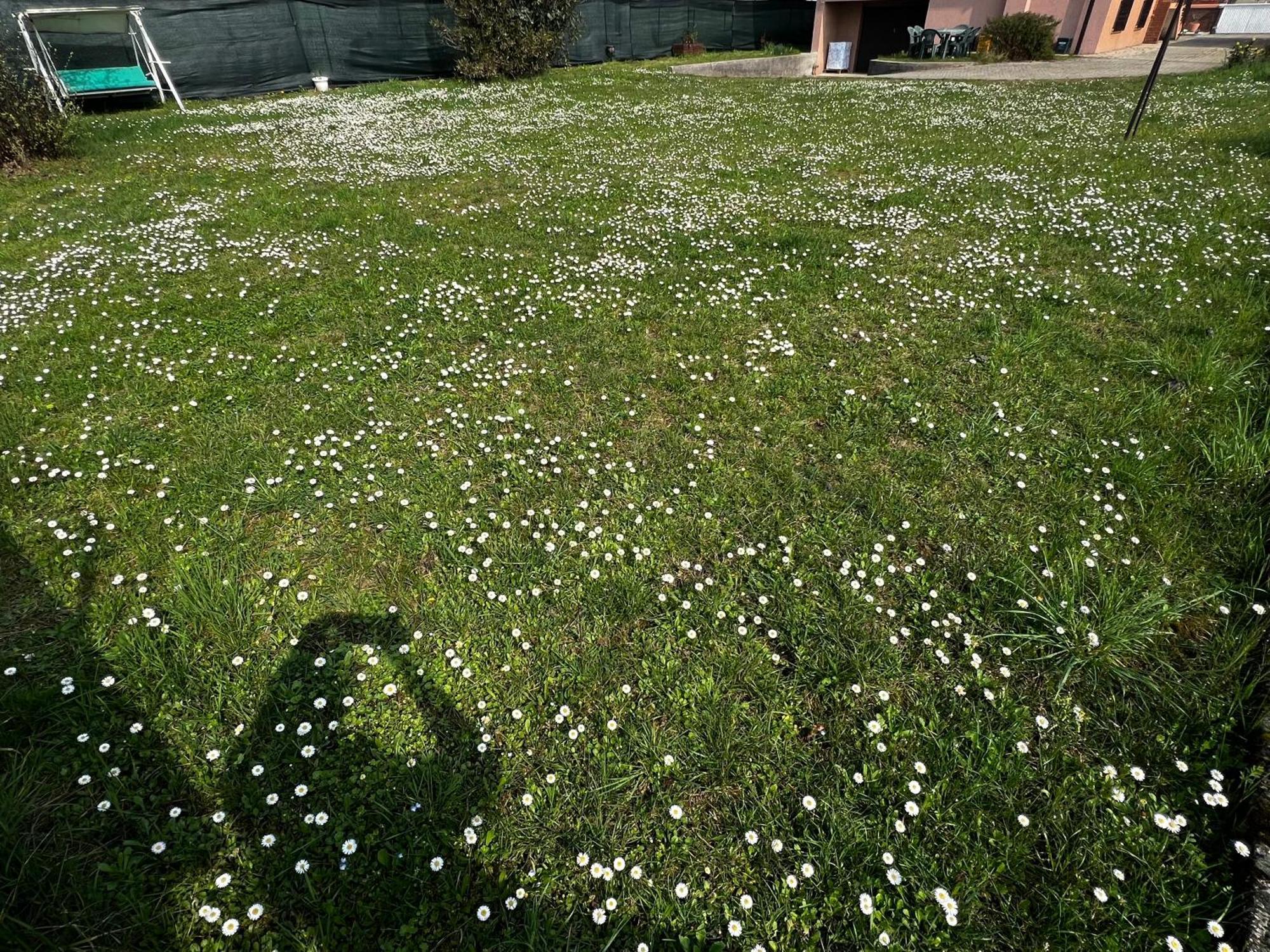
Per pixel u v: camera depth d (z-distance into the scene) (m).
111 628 2.90
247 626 2.90
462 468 3.90
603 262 6.71
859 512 3.54
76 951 1.90
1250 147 10.16
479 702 2.62
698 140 12.31
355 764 2.43
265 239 7.37
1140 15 27.56
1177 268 6.21
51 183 9.35
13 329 5.37
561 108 15.44
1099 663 2.70
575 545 3.32
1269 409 3.96
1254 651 2.74
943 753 2.41
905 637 2.86
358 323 5.54
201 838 2.20
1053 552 3.21
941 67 22.30
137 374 4.79
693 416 4.32
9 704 2.49
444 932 2.00
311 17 17.08
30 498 3.60
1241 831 2.16
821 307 5.73
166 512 3.55
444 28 18.19
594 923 2.02
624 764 2.41
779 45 28.69
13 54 12.26
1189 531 3.29
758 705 2.62
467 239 7.43
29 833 2.17
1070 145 11.01
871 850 2.15
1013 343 4.98
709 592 3.08
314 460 3.91
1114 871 2.04
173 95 15.34
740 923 1.96
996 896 2.07
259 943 1.97
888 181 9.47
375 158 10.87
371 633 2.91
